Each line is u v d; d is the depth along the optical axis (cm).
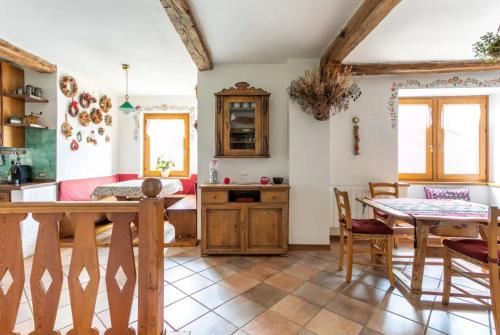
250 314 191
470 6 216
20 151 354
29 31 261
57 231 134
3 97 315
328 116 313
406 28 253
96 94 436
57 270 133
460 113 402
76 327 133
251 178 349
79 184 382
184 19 216
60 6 218
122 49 306
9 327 133
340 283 238
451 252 201
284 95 345
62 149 364
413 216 204
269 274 256
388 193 341
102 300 210
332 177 380
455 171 404
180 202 405
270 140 346
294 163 326
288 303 205
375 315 190
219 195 302
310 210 326
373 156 377
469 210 226
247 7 216
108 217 133
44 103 352
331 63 294
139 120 505
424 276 255
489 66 331
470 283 241
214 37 269
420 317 187
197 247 336
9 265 133
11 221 133
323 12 225
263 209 303
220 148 334
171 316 188
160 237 137
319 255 308
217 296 215
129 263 133
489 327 176
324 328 175
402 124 407
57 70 353
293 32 260
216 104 333
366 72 343
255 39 274
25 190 302
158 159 497
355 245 349
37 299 133
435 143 405
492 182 393
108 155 473
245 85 339
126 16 234
